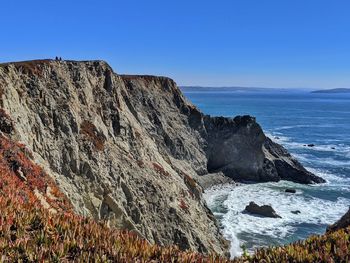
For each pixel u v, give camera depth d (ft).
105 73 167.43
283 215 181.98
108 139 141.69
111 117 154.20
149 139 182.60
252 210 183.62
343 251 32.19
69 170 110.42
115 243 29.35
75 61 149.59
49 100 119.34
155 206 130.82
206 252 128.16
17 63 122.52
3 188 48.37
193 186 172.55
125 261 27.07
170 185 150.61
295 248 33.42
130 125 159.53
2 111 91.76
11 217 30.66
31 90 117.39
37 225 31.12
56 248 26.89
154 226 125.39
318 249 33.22
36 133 107.65
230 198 209.46
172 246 32.22
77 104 134.92
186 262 29.35
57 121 116.57
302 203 204.13
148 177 139.54
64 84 132.77
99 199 111.86
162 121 227.40
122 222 111.65
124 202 120.16
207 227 149.89
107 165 125.29
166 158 184.03
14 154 70.54
